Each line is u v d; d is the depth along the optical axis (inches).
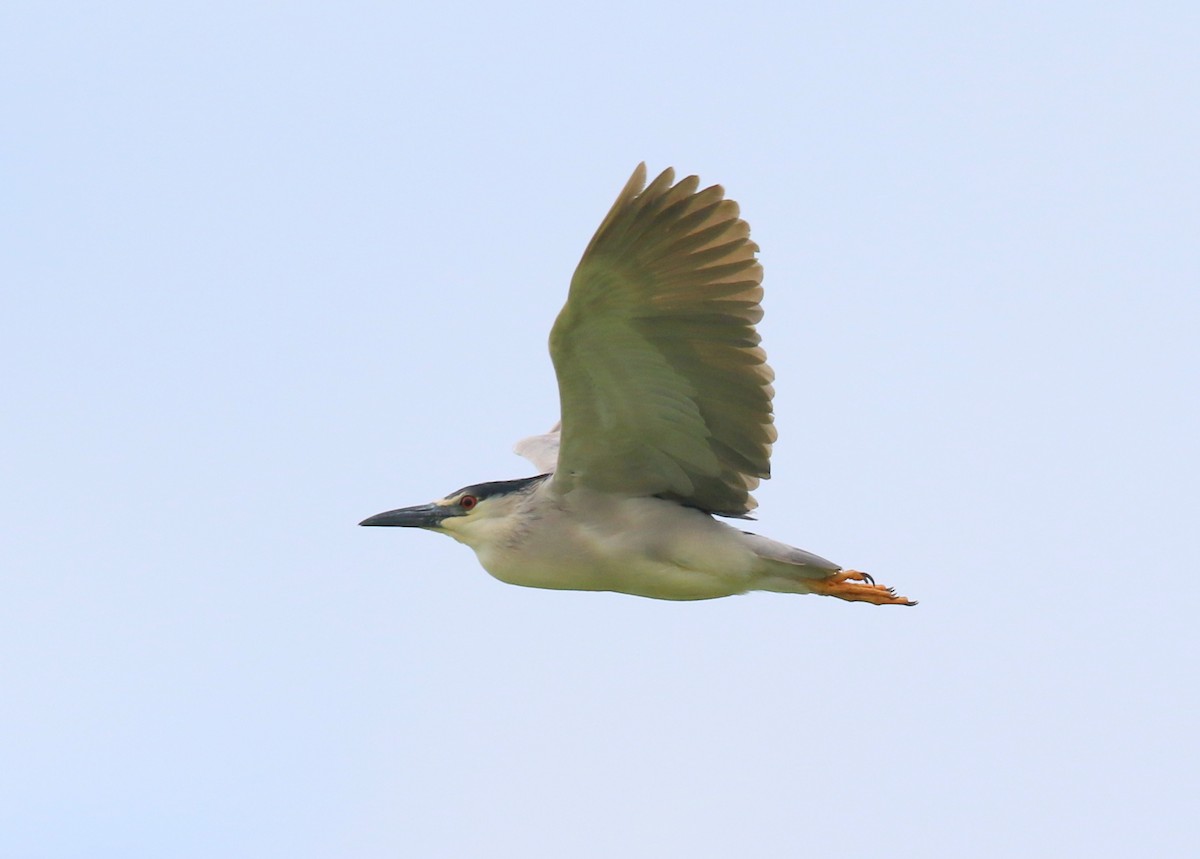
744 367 509.4
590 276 476.1
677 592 543.5
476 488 562.3
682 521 535.2
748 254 490.9
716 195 477.7
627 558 536.1
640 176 464.8
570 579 546.3
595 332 492.4
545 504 542.9
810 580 540.1
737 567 532.4
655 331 497.4
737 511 547.5
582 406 512.7
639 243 474.9
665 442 526.9
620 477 535.5
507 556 549.0
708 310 497.0
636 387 510.9
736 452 530.6
